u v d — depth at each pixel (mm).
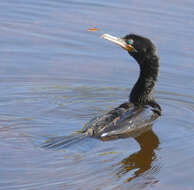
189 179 10453
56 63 17297
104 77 16516
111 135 12016
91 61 17531
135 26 19469
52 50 18109
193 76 16594
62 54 17875
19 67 16875
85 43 18609
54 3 21562
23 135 12016
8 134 12047
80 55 17891
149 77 14086
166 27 19406
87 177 10109
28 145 11320
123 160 10914
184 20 19875
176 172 10703
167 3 21453
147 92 14133
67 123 12977
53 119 13242
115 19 20094
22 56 17625
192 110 14336
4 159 10578
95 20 20062
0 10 20875
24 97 14781
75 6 21328
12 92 15094
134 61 17688
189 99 15188
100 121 12305
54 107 14148
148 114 13281
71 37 18953
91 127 12039
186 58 17578
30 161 10523
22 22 20016
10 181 9781
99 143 11547
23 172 10102
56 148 11148
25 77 16203
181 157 11320
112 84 16094
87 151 11109
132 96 14312
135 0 21875
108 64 17406
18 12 20766
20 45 18344
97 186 9844
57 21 20078
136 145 11742
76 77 16406
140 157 11172
